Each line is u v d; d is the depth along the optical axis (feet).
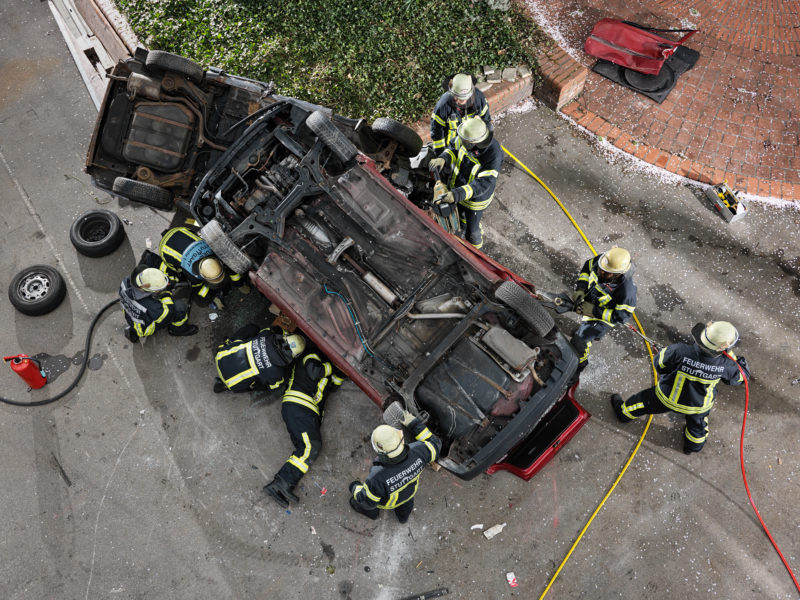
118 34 22.66
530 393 13.51
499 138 21.85
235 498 16.53
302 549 15.96
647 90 22.44
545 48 22.27
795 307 18.75
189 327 18.11
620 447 16.98
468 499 16.46
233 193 16.20
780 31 24.16
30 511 16.34
